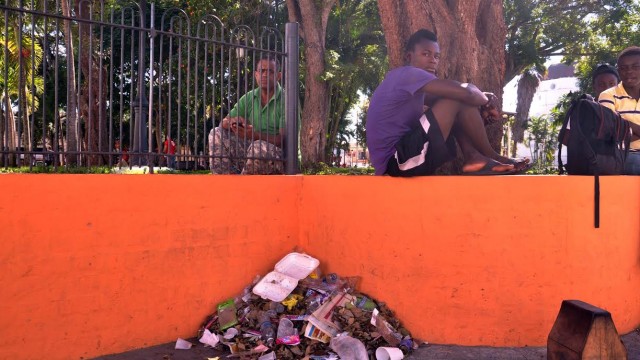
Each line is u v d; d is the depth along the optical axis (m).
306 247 4.27
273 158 4.41
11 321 2.96
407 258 3.75
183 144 4.37
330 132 23.16
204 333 3.61
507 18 20.28
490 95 4.15
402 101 3.80
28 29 4.16
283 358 3.34
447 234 3.67
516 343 3.63
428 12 6.08
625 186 3.93
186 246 3.64
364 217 3.92
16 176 2.96
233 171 4.54
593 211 3.73
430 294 3.71
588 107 3.97
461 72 5.87
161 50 3.71
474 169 3.95
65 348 3.15
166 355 3.36
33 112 3.24
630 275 4.00
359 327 3.58
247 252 3.97
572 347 2.61
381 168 3.96
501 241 3.62
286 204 4.23
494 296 3.63
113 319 3.33
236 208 3.90
